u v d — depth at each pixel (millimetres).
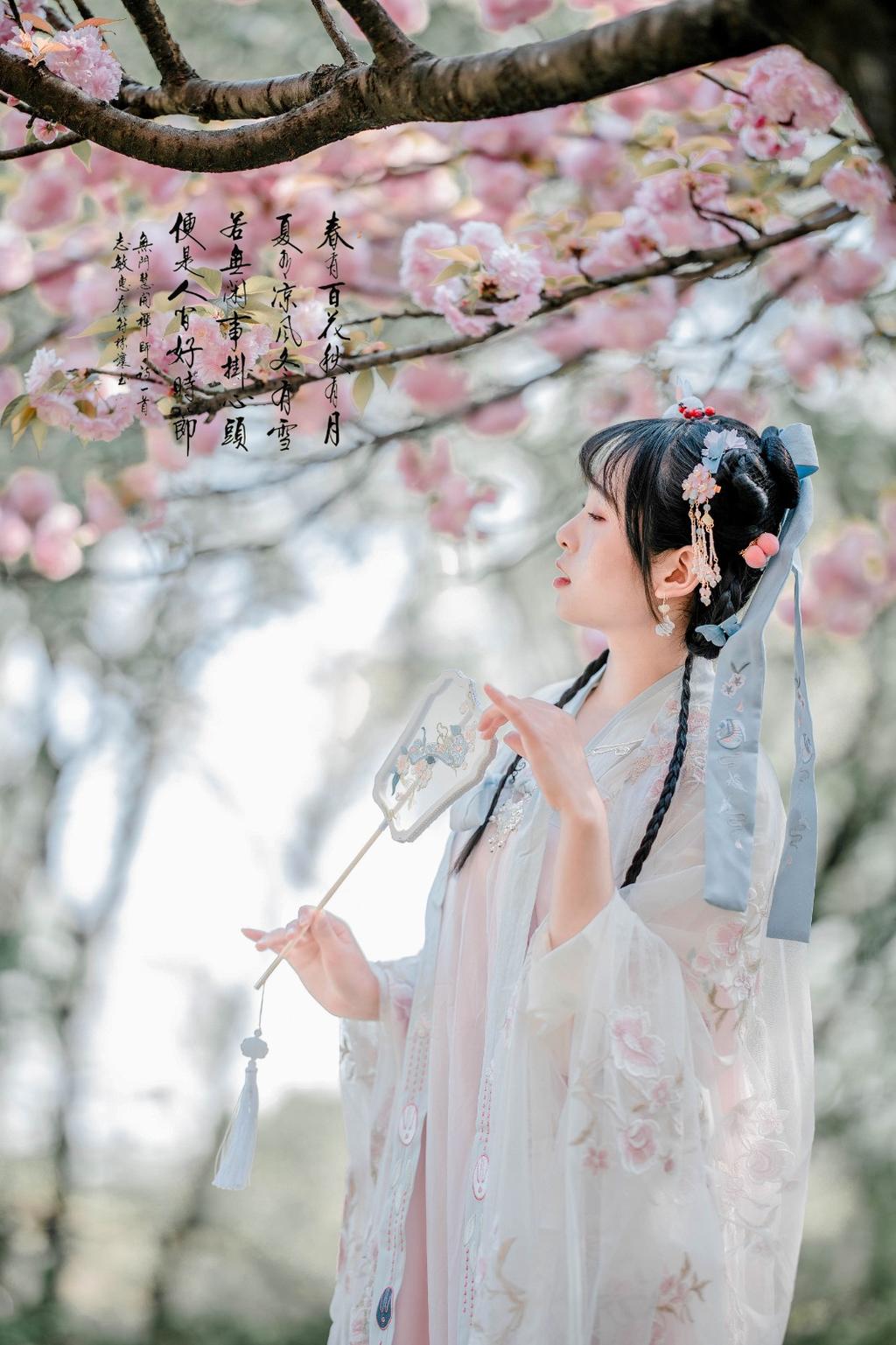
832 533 4801
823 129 2824
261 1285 9109
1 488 4785
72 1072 8750
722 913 2180
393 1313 2305
